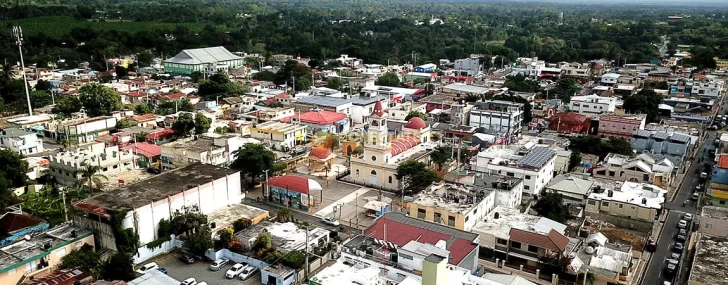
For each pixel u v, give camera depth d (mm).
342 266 78875
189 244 93000
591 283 85625
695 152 162375
